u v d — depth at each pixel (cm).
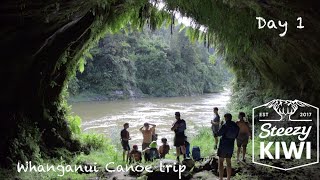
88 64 4616
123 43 5028
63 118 1123
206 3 899
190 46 6400
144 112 3178
